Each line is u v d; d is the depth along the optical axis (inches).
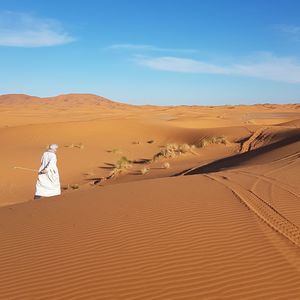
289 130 1617.9
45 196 557.0
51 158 557.3
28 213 406.6
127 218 351.9
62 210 402.0
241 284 220.8
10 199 889.5
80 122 2165.4
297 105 7770.7
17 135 1863.9
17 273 251.1
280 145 1242.0
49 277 241.9
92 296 215.6
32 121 3149.6
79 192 518.6
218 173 618.5
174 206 385.1
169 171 1044.5
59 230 332.2
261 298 205.6
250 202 396.2
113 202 418.9
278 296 206.8
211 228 314.5
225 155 1352.1
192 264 248.7
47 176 558.3
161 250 273.1
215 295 210.4
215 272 236.5
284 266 240.5
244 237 292.2
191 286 221.0
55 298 216.1
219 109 6309.1
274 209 369.4
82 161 1341.0
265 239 286.8
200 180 541.0
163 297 210.7
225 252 265.3
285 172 595.5
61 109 5605.3
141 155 1515.7
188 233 304.7
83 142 1739.7
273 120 3053.6
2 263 270.1
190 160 1264.8
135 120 2335.1
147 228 321.1
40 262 265.9
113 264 254.2
